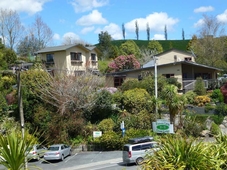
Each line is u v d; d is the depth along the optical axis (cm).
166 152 705
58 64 4744
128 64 5669
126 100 3131
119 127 2961
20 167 644
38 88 3095
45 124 2975
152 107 3052
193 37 7606
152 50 7881
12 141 624
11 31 6531
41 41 7188
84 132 3000
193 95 3312
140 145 2075
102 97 3164
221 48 6009
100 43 8506
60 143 2927
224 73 5575
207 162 667
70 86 3070
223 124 2883
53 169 2197
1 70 3684
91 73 3319
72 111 3105
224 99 3177
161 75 3906
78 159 2517
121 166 2070
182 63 4103
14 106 3127
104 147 2841
